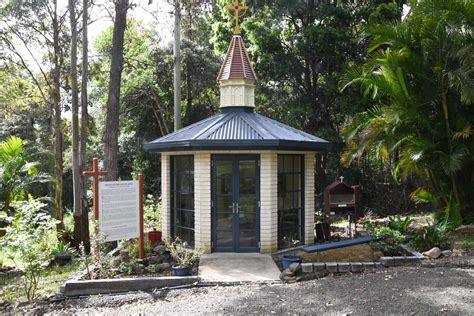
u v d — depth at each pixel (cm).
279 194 1066
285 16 2145
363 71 1298
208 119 1187
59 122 1636
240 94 1181
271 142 973
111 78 1388
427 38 1227
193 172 1076
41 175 1470
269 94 2266
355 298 655
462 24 1154
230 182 1031
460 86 1109
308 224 1121
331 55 1975
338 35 1864
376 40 1295
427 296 645
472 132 1180
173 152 1090
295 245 1091
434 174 1305
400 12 1883
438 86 1216
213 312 631
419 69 1239
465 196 1312
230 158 1029
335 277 796
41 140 2756
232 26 2025
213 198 1030
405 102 1200
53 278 927
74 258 1189
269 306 643
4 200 1379
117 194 894
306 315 598
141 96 2441
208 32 2456
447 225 1160
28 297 767
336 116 2205
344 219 1609
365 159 2094
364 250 952
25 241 779
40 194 2338
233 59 1198
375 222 1383
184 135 1074
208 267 892
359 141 1273
